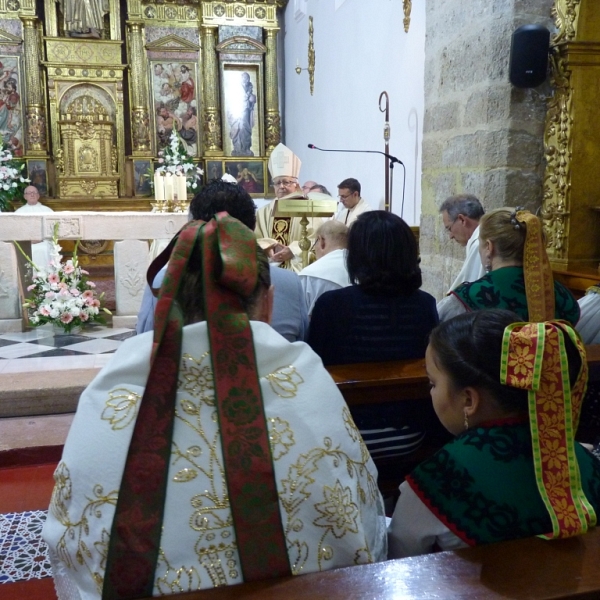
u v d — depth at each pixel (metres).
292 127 10.51
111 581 0.78
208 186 2.02
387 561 0.89
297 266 4.56
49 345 5.21
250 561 0.82
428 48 4.96
